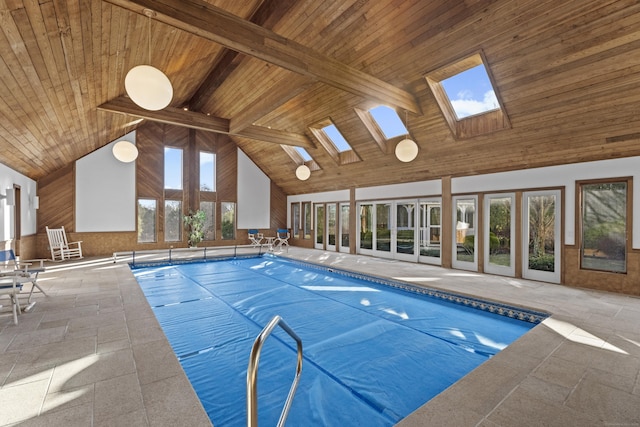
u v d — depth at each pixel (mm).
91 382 2338
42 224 8812
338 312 4941
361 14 4762
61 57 3510
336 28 5113
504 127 5629
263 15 5426
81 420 1905
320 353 3527
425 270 7223
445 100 5973
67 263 7977
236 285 6715
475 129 6066
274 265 9141
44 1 2535
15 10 2461
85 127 6746
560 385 2359
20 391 2207
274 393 2770
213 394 2766
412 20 4551
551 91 4668
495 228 6816
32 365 2588
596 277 5402
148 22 3840
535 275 6188
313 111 7816
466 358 3410
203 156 11734
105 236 9758
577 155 5504
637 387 2334
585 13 3648
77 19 3020
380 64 5453
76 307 4168
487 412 2027
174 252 10289
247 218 12617
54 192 9000
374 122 7520
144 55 4703
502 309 4660
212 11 3504
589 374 2525
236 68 7039
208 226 11797
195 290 6281
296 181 12141
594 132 4961
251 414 1351
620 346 3061
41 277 6141
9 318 3730
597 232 5477
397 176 8734
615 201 5273
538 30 4004
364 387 2859
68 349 2895
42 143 6070
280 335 4035
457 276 6516
